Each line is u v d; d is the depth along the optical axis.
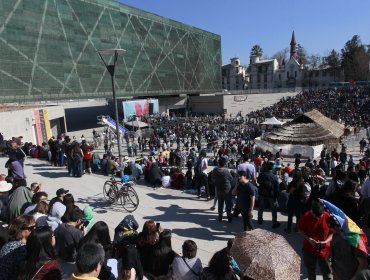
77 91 55.22
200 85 89.62
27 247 4.12
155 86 73.62
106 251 5.59
